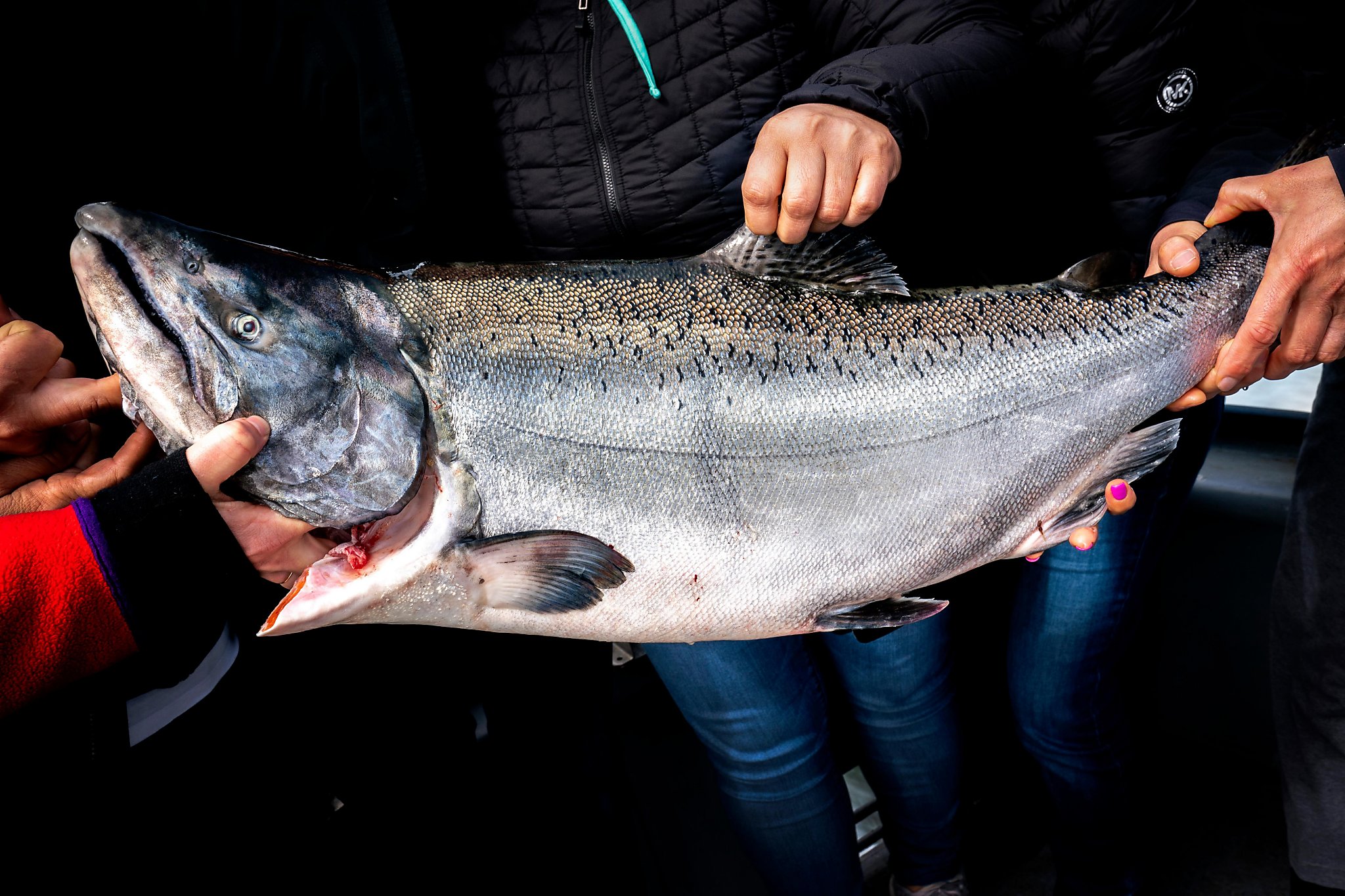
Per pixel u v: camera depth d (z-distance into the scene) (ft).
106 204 1.70
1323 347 2.20
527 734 3.12
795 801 2.72
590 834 3.05
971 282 2.81
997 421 2.16
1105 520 2.72
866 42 2.43
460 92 2.49
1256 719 3.49
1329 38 2.39
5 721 1.93
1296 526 2.60
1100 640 2.81
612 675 3.31
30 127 2.34
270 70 2.44
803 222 1.95
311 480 1.81
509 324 1.93
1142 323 2.24
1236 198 2.18
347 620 1.85
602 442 1.92
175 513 1.64
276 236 2.77
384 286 1.90
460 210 2.61
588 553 1.90
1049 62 2.59
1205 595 3.55
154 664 1.81
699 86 2.36
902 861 3.12
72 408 1.88
